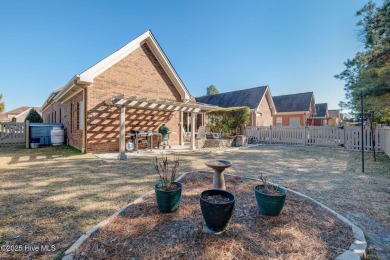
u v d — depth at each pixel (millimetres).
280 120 25453
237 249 1982
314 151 9867
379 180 4691
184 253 1912
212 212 2168
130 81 9945
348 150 10211
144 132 9453
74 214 2834
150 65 10938
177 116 12406
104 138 8945
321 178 4863
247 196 3398
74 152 8617
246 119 13672
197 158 7562
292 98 26000
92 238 2146
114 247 2000
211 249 1972
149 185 4152
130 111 10031
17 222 2596
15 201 3277
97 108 8719
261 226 2414
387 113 12055
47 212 2887
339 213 2990
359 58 8445
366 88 6969
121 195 3582
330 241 2172
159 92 11344
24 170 5387
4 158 7191
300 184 4367
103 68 8844
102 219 2697
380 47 7016
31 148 10062
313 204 3143
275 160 7301
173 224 2441
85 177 4734
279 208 2617
